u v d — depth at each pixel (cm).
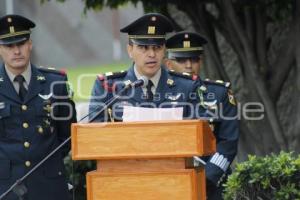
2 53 1672
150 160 1358
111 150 1353
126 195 1350
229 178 1662
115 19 7162
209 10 2578
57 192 1681
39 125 1680
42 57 7144
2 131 1669
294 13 2327
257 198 1653
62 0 2391
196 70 1947
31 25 1683
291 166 1630
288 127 2491
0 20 1661
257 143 2348
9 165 1659
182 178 1338
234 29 2333
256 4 2306
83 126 1355
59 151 1705
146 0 2341
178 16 2566
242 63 2380
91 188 1354
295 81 2355
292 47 2345
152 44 1572
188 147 1335
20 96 1683
